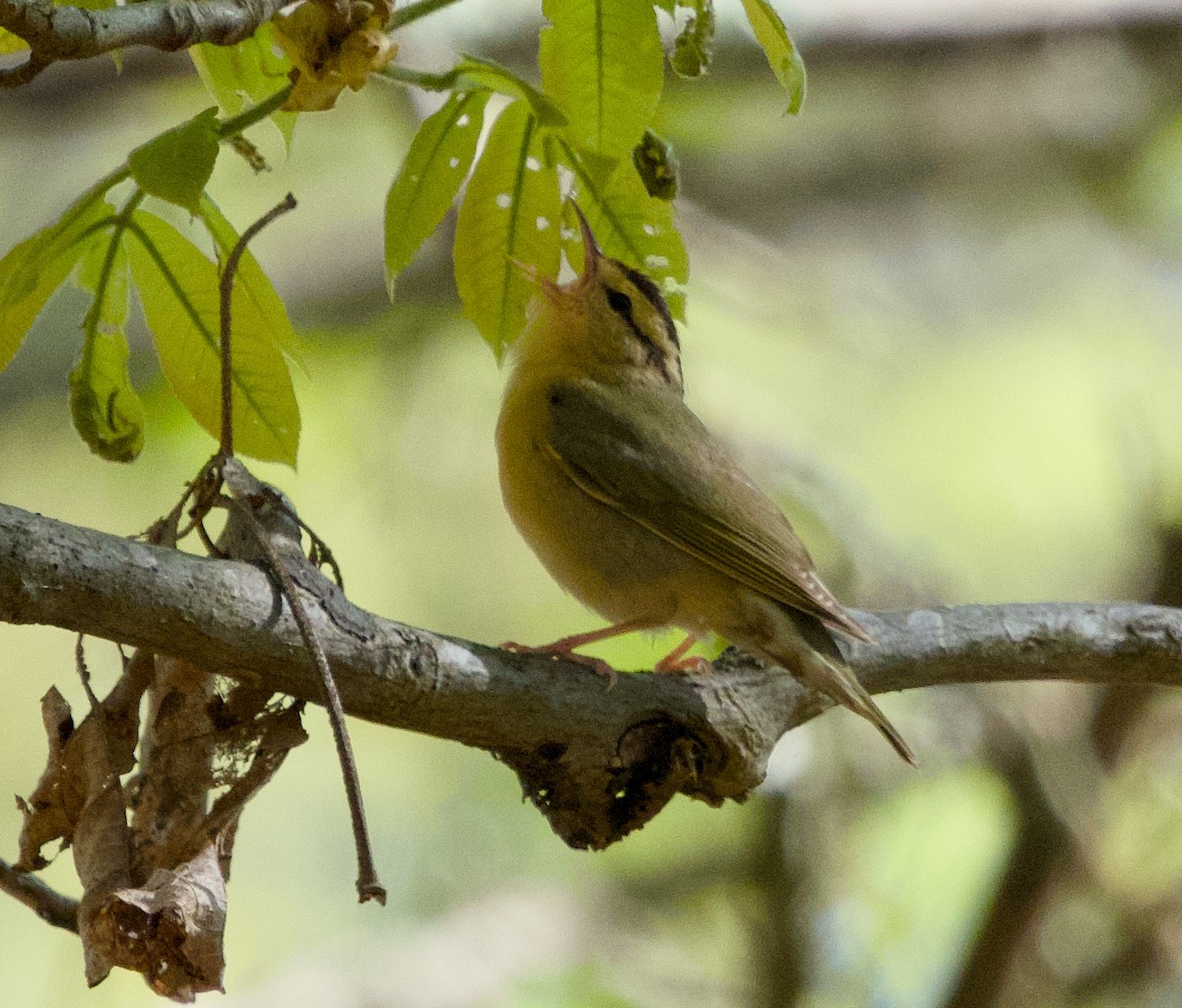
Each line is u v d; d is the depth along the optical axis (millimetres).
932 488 17406
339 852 14781
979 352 18609
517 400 8883
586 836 6961
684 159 17844
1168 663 8008
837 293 17406
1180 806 12031
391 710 6168
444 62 12547
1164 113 18234
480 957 13305
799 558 8336
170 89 16297
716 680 7316
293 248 17516
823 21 16641
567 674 6715
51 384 16297
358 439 15727
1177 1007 11961
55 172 17516
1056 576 16938
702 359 15688
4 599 5195
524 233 7055
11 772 14383
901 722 12453
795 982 11516
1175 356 18781
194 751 5883
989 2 16922
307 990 13234
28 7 4742
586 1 6191
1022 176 19172
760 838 11805
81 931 5625
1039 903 11656
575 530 8562
